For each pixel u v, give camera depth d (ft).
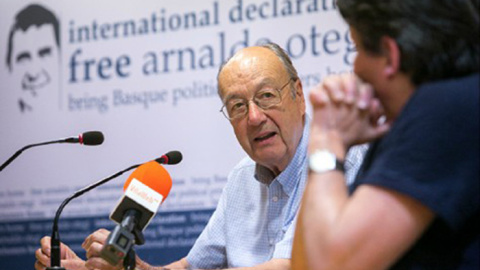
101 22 14.79
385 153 4.19
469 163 4.02
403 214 4.01
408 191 3.98
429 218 4.04
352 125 4.43
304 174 8.43
